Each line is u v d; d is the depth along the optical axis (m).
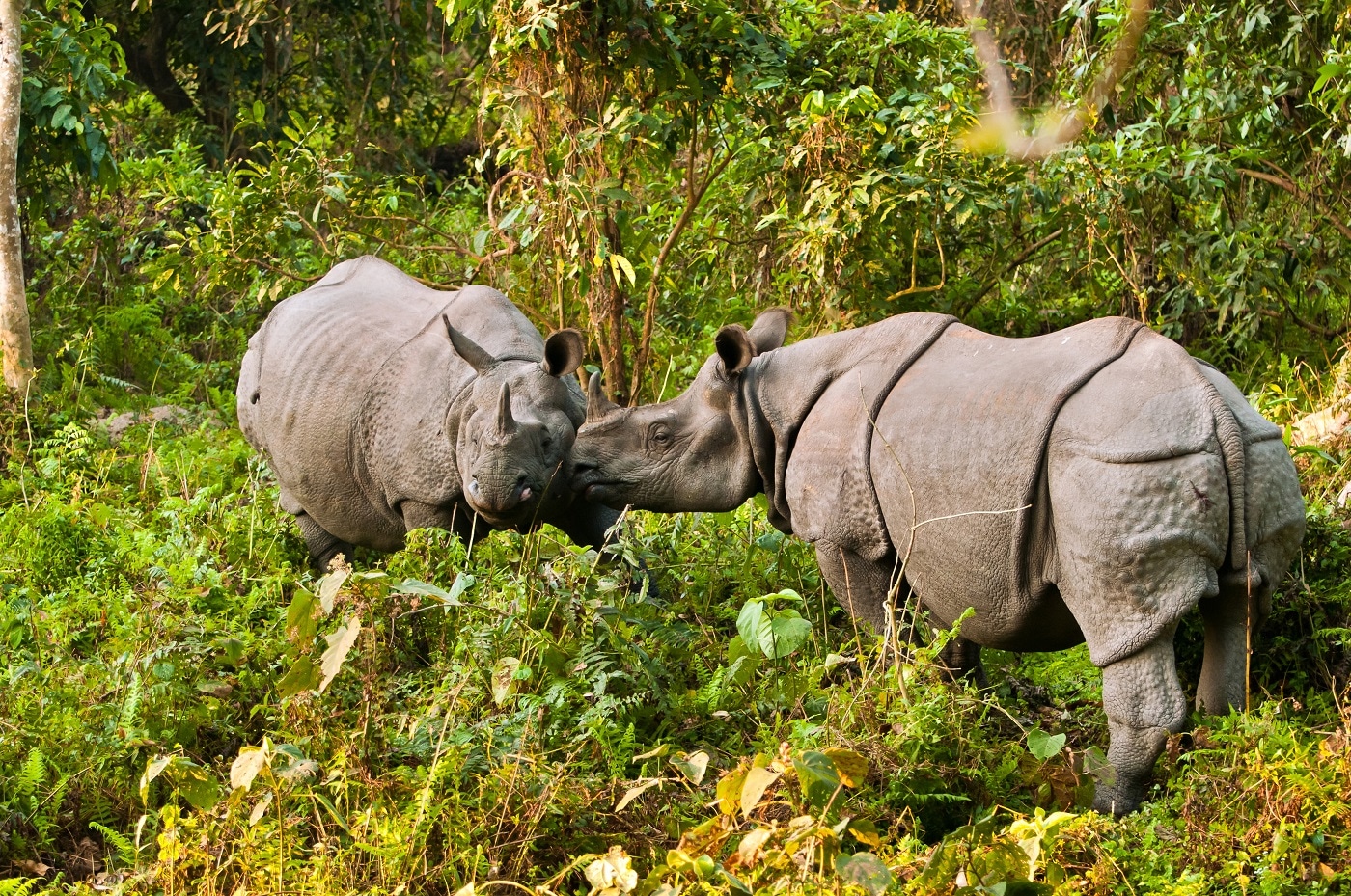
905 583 10.23
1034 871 7.29
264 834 7.81
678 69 16.12
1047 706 10.97
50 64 20.27
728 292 20.64
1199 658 10.54
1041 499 8.92
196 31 29.22
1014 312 19.48
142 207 22.75
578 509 12.09
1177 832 8.06
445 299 13.09
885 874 6.49
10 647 11.36
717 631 12.04
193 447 17.73
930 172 16.70
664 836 8.23
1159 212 17.95
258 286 18.98
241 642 10.01
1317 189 17.62
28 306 21.72
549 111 16.56
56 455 16.81
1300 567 10.52
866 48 17.64
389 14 29.78
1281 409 15.42
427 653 10.48
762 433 10.75
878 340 10.28
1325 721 9.64
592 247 16.42
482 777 8.37
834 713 9.16
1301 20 16.69
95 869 8.56
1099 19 16.34
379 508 12.72
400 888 7.33
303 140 19.61
